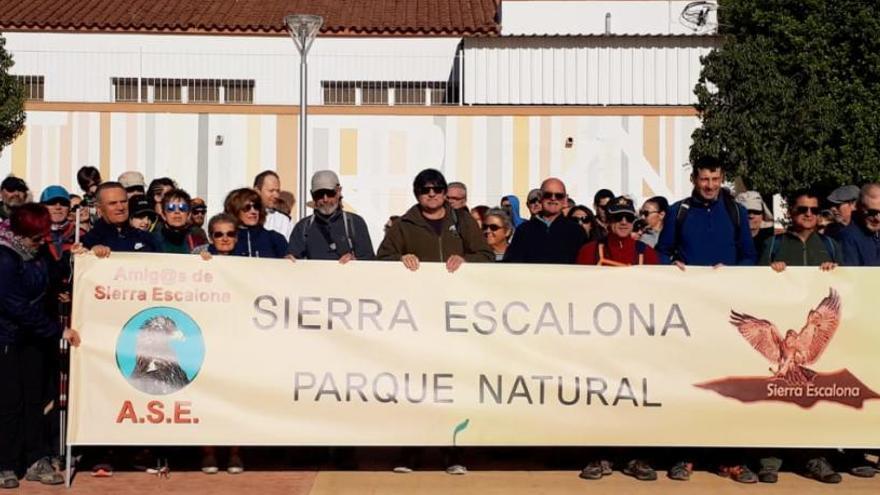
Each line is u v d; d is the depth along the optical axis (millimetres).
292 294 8570
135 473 8867
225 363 8492
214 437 8453
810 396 8680
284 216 12188
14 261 8188
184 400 8445
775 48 20812
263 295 8547
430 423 8570
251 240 9641
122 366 8414
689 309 8703
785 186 20000
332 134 21219
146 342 8445
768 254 9414
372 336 8586
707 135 20484
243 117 21250
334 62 23859
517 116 21250
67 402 8773
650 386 8656
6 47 23922
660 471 9203
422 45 24438
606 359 8656
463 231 9367
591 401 8633
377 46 24422
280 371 8523
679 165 21203
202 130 21250
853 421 8680
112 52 23734
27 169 21094
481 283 8656
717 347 8688
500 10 24750
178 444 8430
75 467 8891
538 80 22375
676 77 22203
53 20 24172
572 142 21266
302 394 8523
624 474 8977
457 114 21250
